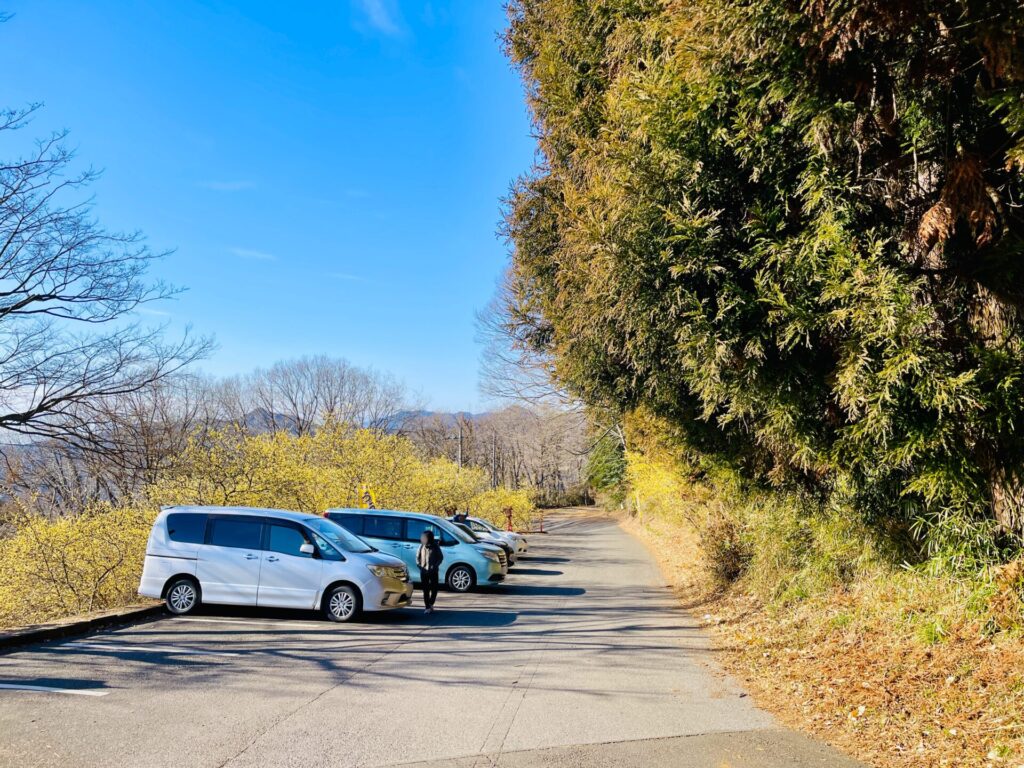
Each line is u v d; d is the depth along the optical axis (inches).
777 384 267.3
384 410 2682.1
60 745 198.4
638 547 1166.3
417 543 630.5
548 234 557.9
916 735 203.8
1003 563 261.4
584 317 389.1
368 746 202.2
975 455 252.7
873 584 333.7
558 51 469.1
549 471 3206.2
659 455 778.2
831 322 239.8
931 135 242.1
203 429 794.8
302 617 445.4
